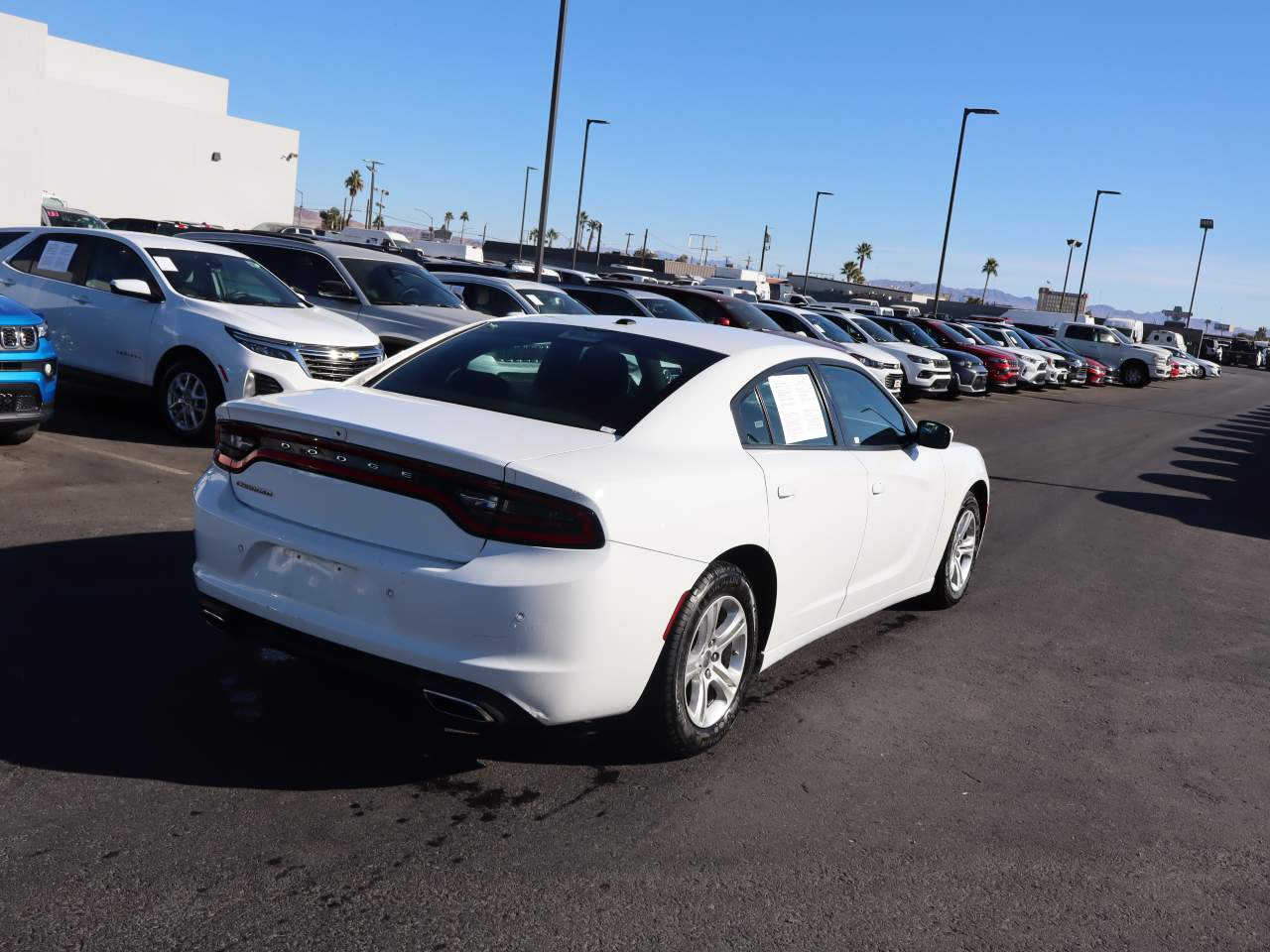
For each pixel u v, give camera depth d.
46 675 3.98
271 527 3.49
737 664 3.96
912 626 5.90
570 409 3.78
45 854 2.88
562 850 3.16
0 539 5.55
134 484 7.05
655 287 19.09
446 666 3.17
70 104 42.94
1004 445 16.22
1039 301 87.62
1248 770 4.33
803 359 4.57
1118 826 3.70
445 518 3.23
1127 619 6.56
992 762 4.14
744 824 3.43
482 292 13.76
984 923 3.00
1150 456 16.88
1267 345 81.19
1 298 7.48
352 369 9.10
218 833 3.06
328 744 3.69
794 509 4.07
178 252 9.51
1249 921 3.16
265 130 51.06
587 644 3.21
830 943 2.83
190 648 4.39
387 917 2.75
